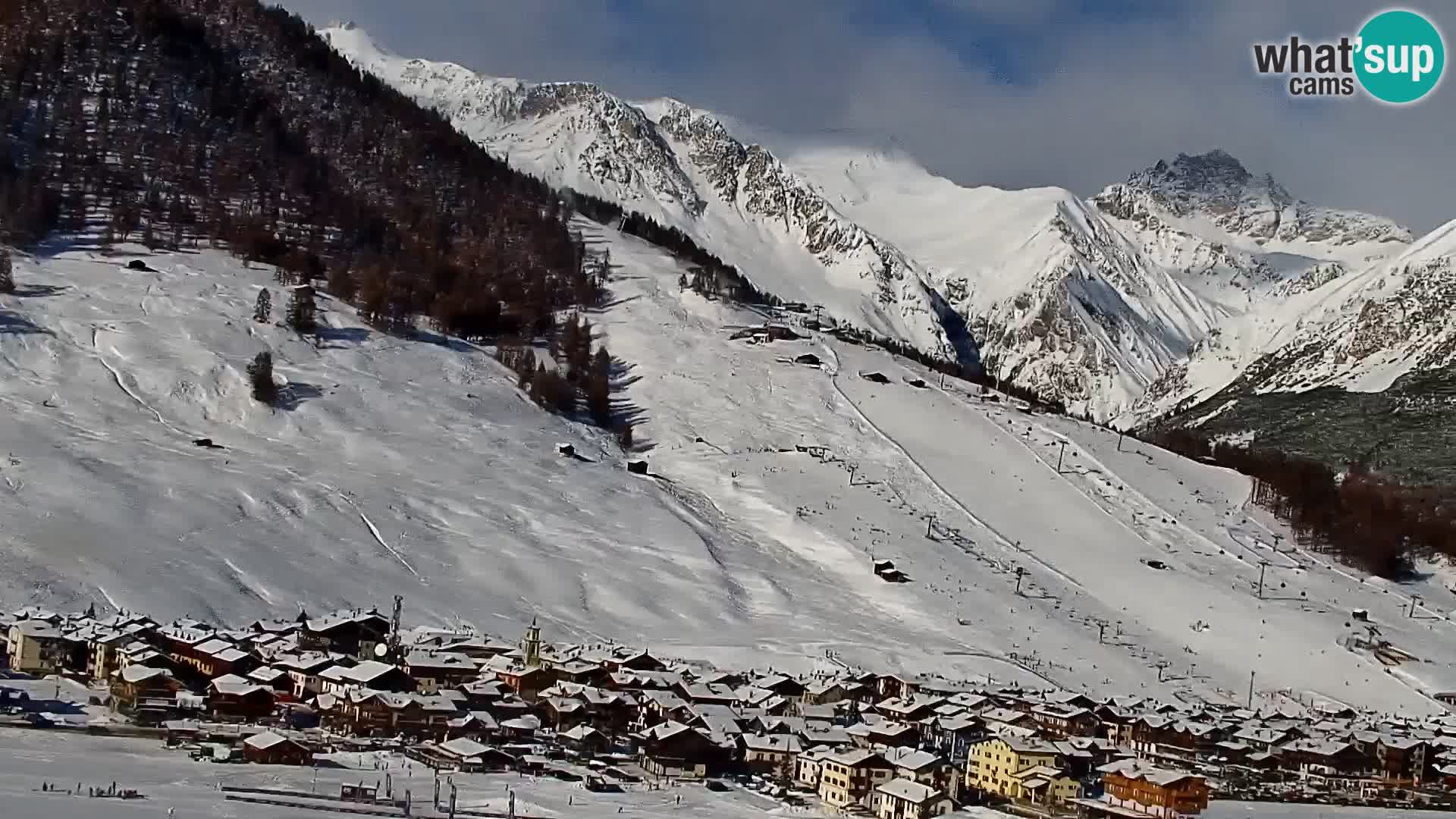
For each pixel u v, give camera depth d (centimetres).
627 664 17112
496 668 15900
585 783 12031
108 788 9856
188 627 16175
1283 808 14950
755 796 12456
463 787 11250
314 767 11431
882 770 12600
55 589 17288
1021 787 13450
